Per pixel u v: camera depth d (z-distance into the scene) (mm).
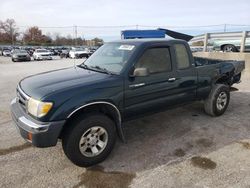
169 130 4648
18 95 3646
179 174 3217
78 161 3295
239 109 5906
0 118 5297
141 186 2980
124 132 4559
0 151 3814
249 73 10406
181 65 4410
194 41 13789
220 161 3521
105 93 3375
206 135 4414
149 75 3883
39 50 32062
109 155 3699
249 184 2998
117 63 3850
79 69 4191
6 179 3109
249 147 3955
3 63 24281
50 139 3018
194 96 4812
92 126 3301
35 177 3162
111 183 3049
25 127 3049
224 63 5551
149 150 3867
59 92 3086
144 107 3938
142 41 4066
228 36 12242
